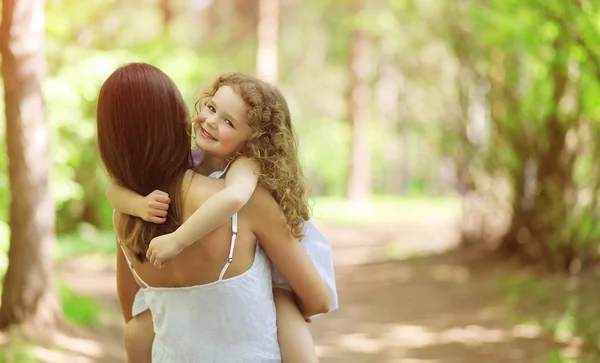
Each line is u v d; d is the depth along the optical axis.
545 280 8.88
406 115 25.28
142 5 16.92
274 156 2.29
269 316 2.29
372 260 13.91
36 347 5.81
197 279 2.21
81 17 12.00
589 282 8.42
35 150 6.31
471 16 8.22
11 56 6.19
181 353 2.25
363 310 9.05
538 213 9.79
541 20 7.38
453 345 6.81
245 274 2.23
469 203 12.63
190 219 2.13
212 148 2.28
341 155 35.94
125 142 2.19
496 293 8.83
